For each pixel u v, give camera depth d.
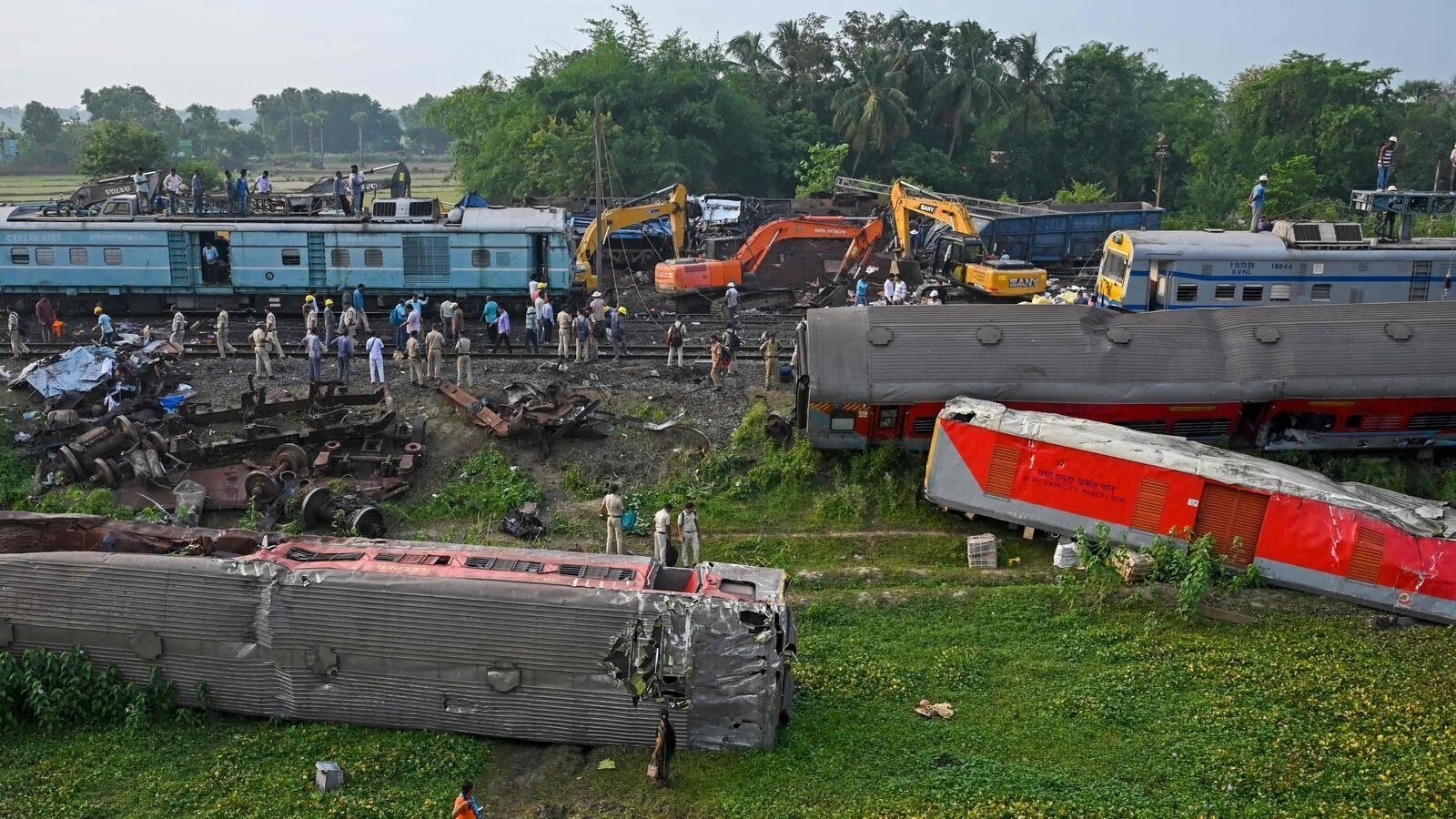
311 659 15.34
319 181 44.91
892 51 84.44
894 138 82.44
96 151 70.56
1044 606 19.55
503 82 79.19
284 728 15.45
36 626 15.59
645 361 32.88
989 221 52.81
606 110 72.38
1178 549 20.38
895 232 50.88
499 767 14.95
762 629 14.94
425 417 27.20
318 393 27.27
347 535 21.92
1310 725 15.67
